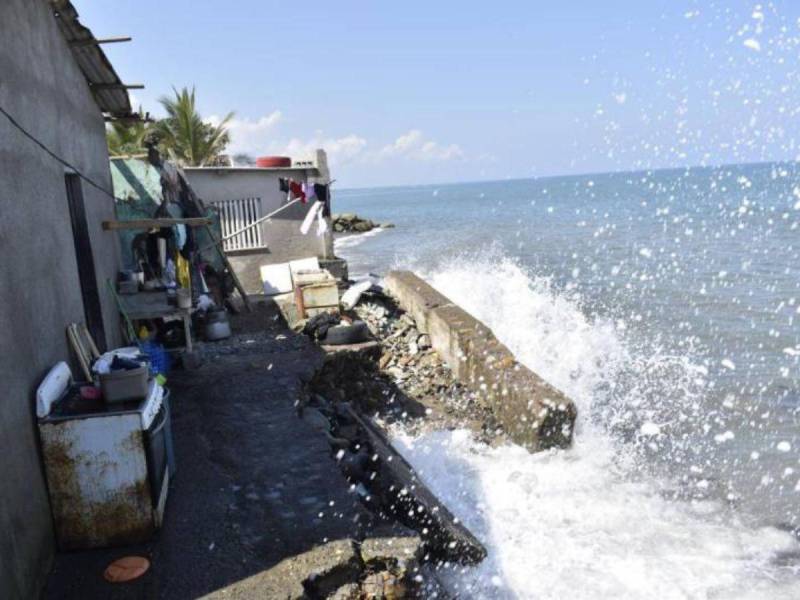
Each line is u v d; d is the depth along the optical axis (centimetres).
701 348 1109
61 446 380
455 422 769
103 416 381
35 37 497
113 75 714
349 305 1044
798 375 964
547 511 589
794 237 2119
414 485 534
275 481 471
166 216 1013
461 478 638
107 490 387
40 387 386
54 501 383
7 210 374
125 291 795
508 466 668
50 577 365
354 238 3844
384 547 395
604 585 489
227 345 869
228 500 443
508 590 473
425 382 858
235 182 1358
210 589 349
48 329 432
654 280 1681
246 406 630
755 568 520
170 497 448
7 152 388
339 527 409
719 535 566
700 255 1997
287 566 367
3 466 320
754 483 655
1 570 299
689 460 708
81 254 636
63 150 565
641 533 564
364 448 572
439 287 1423
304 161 1457
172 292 791
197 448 531
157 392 437
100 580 361
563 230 3083
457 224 4222
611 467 685
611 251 2214
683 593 486
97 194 723
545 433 691
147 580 358
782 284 1556
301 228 1333
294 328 957
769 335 1163
